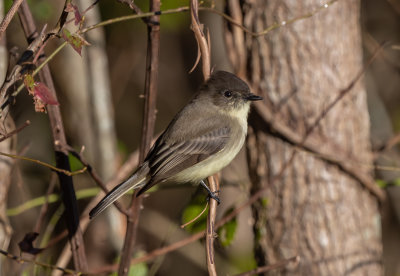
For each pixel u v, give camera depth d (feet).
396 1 52.47
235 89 31.17
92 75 42.78
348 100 32.27
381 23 56.29
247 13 32.04
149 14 24.49
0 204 28.71
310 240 32.12
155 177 29.58
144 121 26.50
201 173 30.96
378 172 47.21
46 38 22.30
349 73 32.42
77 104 43.73
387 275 50.16
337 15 31.89
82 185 43.88
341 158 31.89
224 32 32.32
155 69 26.12
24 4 25.44
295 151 31.24
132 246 27.17
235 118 31.63
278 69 31.71
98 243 42.52
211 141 30.89
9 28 36.17
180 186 36.32
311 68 31.55
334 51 31.78
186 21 47.80
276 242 32.58
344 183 32.27
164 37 57.11
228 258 44.11
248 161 33.32
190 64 57.00
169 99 57.62
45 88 21.62
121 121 57.11
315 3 31.42
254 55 32.07
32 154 46.85
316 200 31.94
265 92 31.99
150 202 54.65
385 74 54.49
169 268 48.16
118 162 45.11
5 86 21.89
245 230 44.39
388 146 36.09
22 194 34.19
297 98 31.60
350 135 32.32
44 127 47.78
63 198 26.78
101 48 42.93
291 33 31.40
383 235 51.39
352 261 32.40
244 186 33.65
